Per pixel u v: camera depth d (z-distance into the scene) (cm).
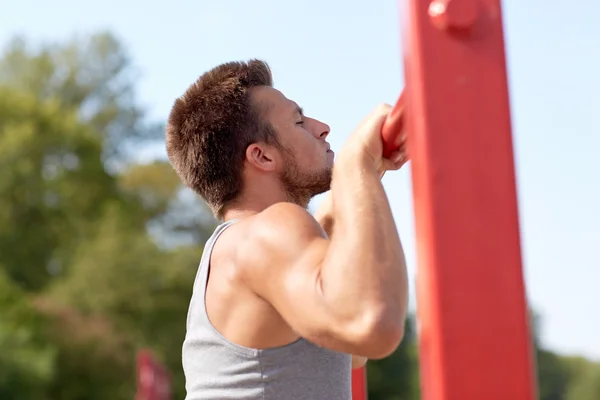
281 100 279
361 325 186
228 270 237
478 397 145
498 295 147
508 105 151
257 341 233
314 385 235
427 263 149
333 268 193
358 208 196
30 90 5262
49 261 4275
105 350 3731
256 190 274
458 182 149
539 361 7038
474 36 152
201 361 245
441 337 146
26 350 3138
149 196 4925
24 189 4275
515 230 149
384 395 4447
